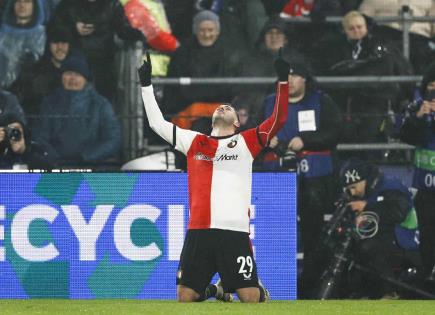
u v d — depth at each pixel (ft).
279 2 147.54
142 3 141.90
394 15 148.87
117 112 142.41
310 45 144.56
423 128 130.11
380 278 128.98
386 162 141.18
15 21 141.69
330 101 135.64
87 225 115.96
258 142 94.02
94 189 116.06
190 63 142.61
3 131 132.26
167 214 116.16
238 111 139.13
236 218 93.25
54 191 116.16
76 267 116.06
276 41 142.61
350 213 129.49
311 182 133.80
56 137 138.51
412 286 129.59
